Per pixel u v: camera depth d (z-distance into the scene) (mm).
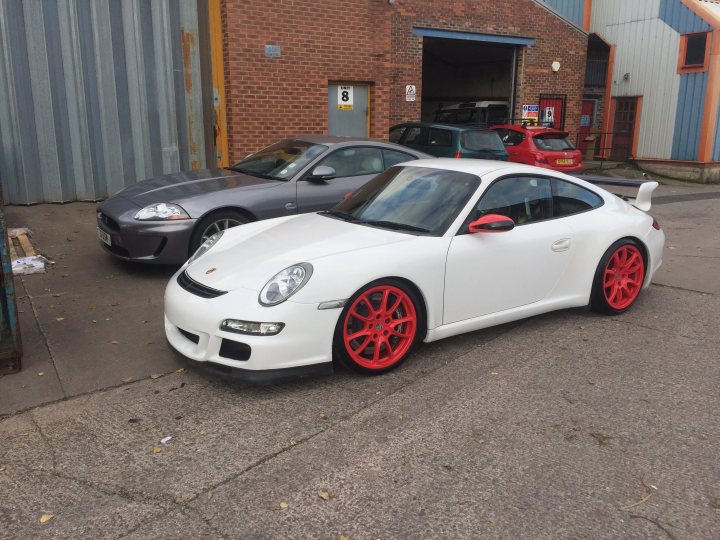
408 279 3941
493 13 15938
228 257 4125
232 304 3604
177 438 3229
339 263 3754
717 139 17625
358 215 4672
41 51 8945
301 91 10898
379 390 3773
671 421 3412
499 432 3279
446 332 4223
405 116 14984
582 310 5402
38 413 3502
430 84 23094
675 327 4957
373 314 3873
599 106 20469
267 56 10438
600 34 20188
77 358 4242
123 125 9680
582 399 3670
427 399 3660
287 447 3131
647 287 5816
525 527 2529
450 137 11359
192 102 10195
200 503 2689
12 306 3857
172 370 4082
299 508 2650
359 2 11172
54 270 6332
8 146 8961
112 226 6133
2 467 2973
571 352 4398
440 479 2857
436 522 2559
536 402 3629
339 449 3113
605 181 5934
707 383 3906
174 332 4016
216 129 10484
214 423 3379
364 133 11953
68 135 9344
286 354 3568
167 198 6117
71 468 2963
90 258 6793
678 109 18094
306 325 3596
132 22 9469
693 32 17375
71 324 4875
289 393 3729
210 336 3629
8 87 8812
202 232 6082
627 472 2920
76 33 9094
